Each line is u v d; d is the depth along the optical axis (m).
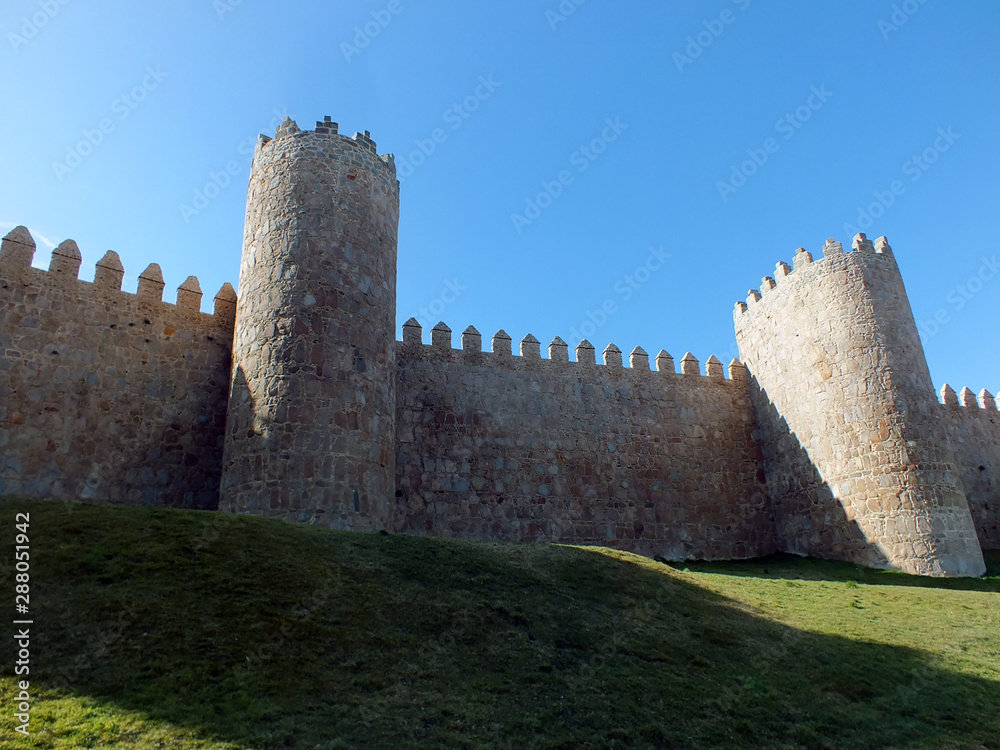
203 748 6.86
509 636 10.72
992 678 11.39
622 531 25.25
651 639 11.51
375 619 10.41
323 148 19.81
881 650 12.42
